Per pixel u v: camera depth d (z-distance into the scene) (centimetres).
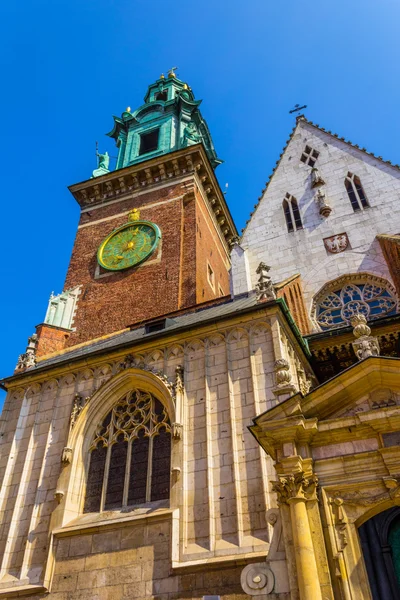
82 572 1723
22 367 2589
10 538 1928
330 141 3553
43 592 1736
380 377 1382
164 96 5653
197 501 1711
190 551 1608
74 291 3706
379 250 2873
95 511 1916
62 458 2028
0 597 1775
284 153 3647
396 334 2266
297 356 2214
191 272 3475
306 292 2889
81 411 2155
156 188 4247
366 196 3148
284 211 3328
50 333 3266
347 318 2739
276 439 1367
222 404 1908
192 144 4400
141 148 5153
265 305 2073
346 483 1280
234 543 1575
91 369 2312
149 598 1571
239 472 1719
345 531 1216
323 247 3033
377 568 1186
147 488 1883
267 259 3120
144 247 3778
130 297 3497
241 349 2038
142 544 1691
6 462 2155
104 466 2028
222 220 4538
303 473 1301
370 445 1316
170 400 1989
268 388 1875
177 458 1811
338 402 1400
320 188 3322
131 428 2081
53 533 1841
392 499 1227
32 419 2273
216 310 2542
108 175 4394
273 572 1255
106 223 4175
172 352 2164
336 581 1158
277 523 1346
